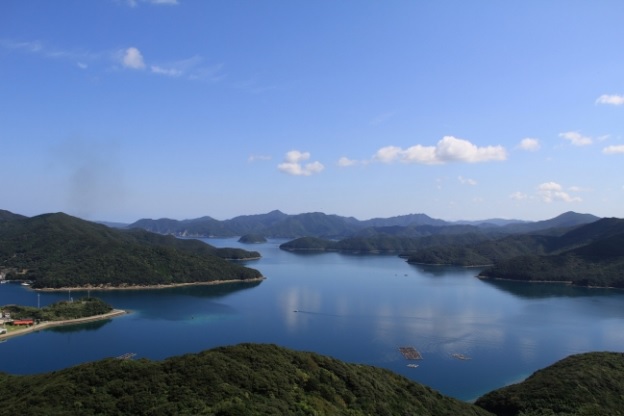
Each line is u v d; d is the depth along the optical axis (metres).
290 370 82.25
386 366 160.75
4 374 93.06
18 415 63.97
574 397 100.38
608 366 115.56
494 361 166.75
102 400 66.81
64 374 78.00
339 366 90.19
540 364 163.38
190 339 194.38
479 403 111.62
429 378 149.62
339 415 71.31
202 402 65.62
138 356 170.25
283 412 65.88
